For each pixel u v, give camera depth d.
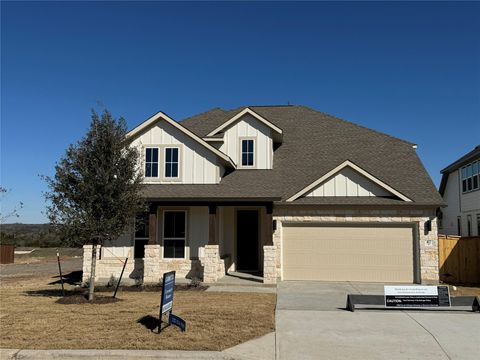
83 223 12.30
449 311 11.43
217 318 10.12
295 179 19.89
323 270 18.16
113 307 11.42
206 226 18.50
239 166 20.31
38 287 16.61
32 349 7.75
